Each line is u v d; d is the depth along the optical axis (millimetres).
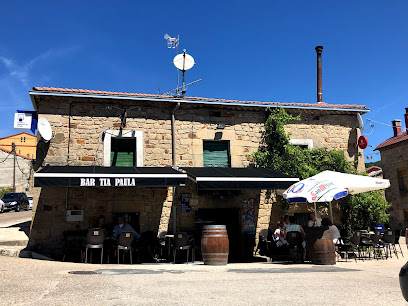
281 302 4574
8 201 28656
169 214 11617
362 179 10375
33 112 11797
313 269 8180
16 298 4430
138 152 11625
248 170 11555
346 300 4758
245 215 12312
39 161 11078
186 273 7227
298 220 12977
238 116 12781
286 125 13250
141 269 7902
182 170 11562
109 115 11609
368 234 11258
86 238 9375
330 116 13719
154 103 11961
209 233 9453
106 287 5328
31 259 9336
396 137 28516
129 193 11398
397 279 6684
